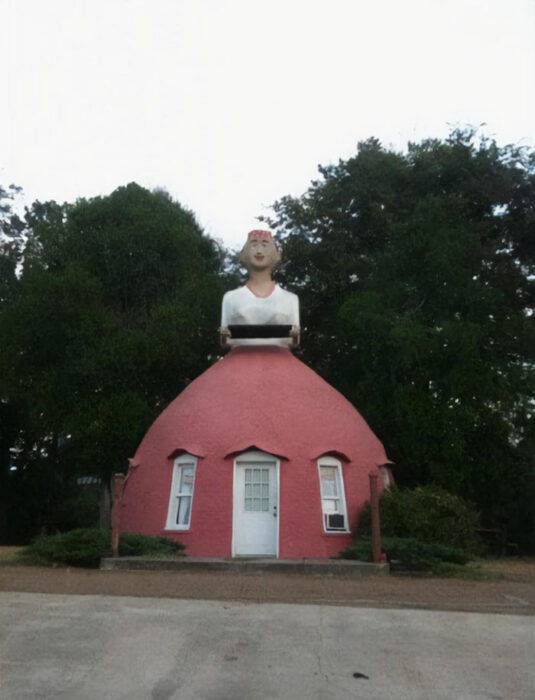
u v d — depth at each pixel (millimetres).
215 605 10891
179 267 28250
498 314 25328
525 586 14562
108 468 26359
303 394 20578
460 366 23000
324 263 30859
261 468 19281
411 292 25391
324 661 8133
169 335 25484
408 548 16078
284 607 10797
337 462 19703
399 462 24562
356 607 11070
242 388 20484
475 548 19359
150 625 9484
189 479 19641
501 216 30125
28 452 35562
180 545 18266
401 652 8516
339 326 25953
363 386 24297
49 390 24969
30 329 25250
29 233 38125
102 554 16281
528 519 28156
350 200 30781
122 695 7031
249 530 18844
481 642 9023
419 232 25344
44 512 35844
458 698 7094
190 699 6953
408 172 30344
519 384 25016
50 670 7703
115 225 28156
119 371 24969
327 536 18703
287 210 31797
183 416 20562
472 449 23859
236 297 21969
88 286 25625
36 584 13094
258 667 7898
